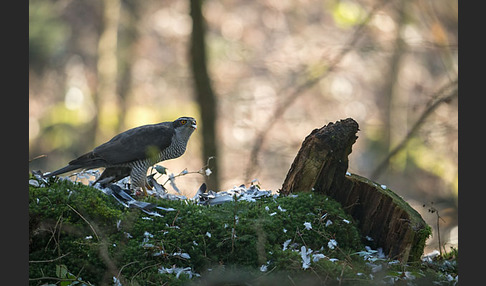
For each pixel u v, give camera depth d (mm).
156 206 6754
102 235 6270
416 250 7059
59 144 22734
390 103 21547
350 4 16781
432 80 23688
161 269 6121
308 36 23094
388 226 7242
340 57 16422
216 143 14586
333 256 6656
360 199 7445
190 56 14758
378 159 20656
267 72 22953
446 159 17672
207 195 7613
